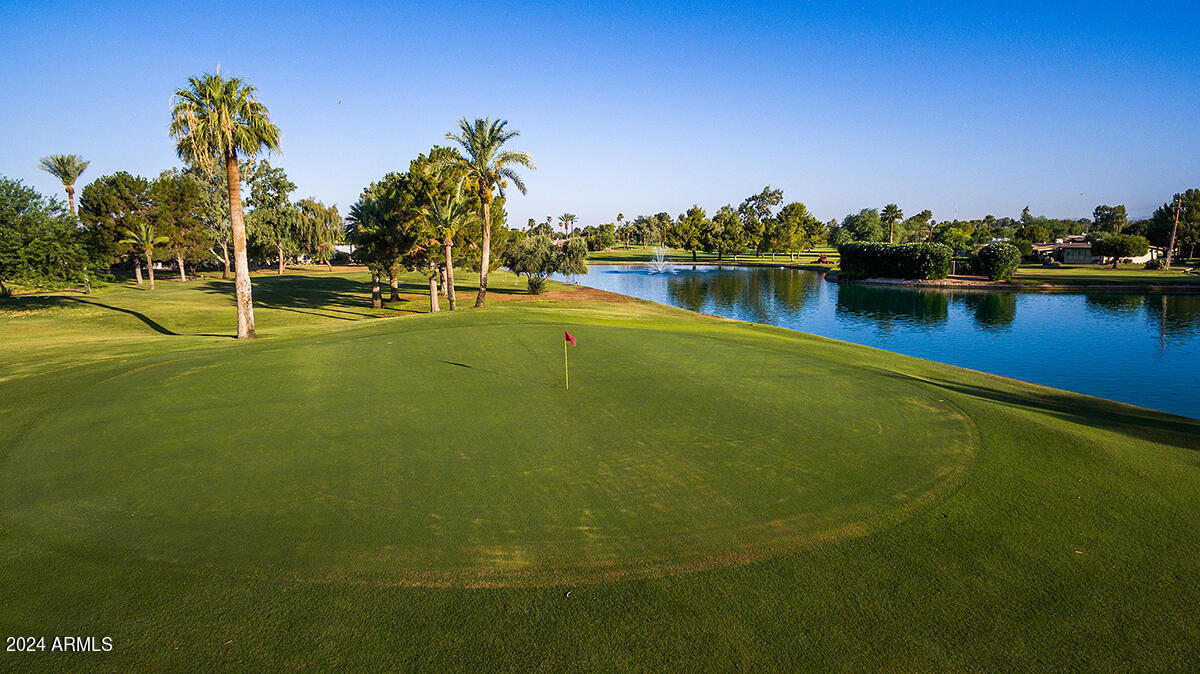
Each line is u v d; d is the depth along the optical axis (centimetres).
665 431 1045
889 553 662
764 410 1185
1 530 679
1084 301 5388
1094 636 528
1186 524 742
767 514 745
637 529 701
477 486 807
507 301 5166
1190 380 2409
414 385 1336
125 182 6125
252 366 1522
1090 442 1032
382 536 671
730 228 12462
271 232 8231
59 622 519
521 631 521
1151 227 10844
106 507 736
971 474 880
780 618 547
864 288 7194
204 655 480
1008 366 2706
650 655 495
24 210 3447
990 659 498
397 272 4647
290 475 834
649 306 4906
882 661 493
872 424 1109
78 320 3222
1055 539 698
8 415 1108
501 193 4372
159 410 1134
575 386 1348
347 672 467
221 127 2142
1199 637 529
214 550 638
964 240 11775
